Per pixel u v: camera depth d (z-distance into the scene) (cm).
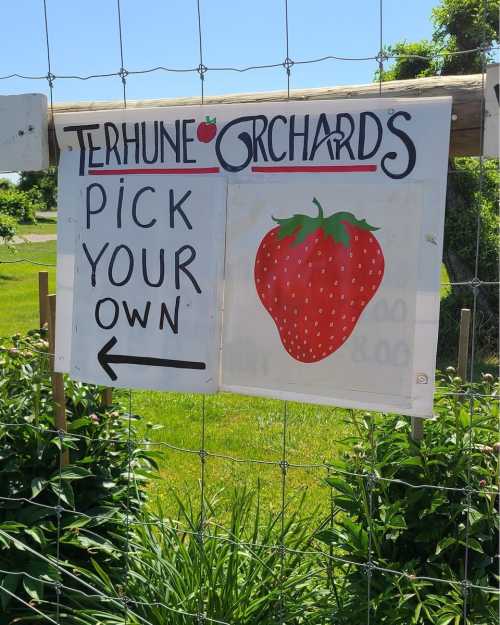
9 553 270
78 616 261
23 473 279
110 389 310
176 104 237
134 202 235
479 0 767
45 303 308
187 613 241
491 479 233
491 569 230
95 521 273
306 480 460
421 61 828
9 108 254
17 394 294
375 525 233
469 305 830
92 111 241
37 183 2641
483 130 202
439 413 251
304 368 218
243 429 568
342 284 211
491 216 842
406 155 203
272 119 216
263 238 220
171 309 233
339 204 210
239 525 290
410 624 223
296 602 252
